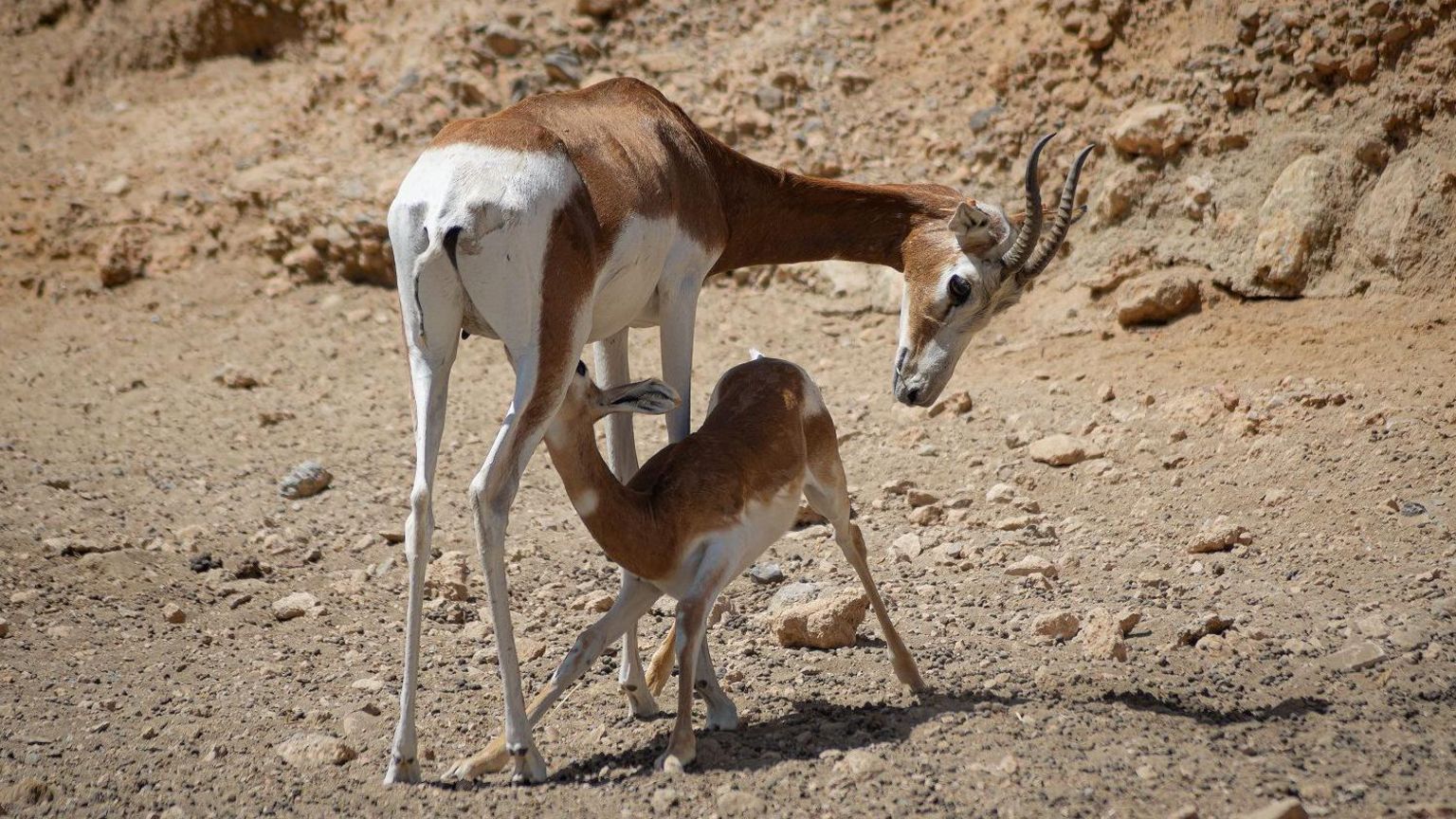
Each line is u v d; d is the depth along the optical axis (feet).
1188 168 101.35
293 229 113.91
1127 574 63.77
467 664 56.90
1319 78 99.35
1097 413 84.53
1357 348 86.07
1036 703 48.06
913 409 89.20
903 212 60.49
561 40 122.42
